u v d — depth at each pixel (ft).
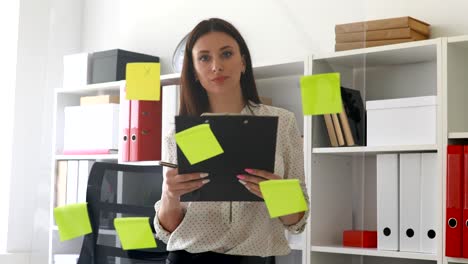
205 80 5.00
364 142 7.85
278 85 5.31
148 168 5.56
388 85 8.72
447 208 7.15
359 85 6.63
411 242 7.50
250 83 5.07
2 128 10.43
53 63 6.87
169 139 5.02
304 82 4.98
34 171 8.73
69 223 5.79
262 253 4.77
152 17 6.56
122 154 5.73
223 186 4.55
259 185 4.54
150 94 5.25
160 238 4.93
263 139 4.46
